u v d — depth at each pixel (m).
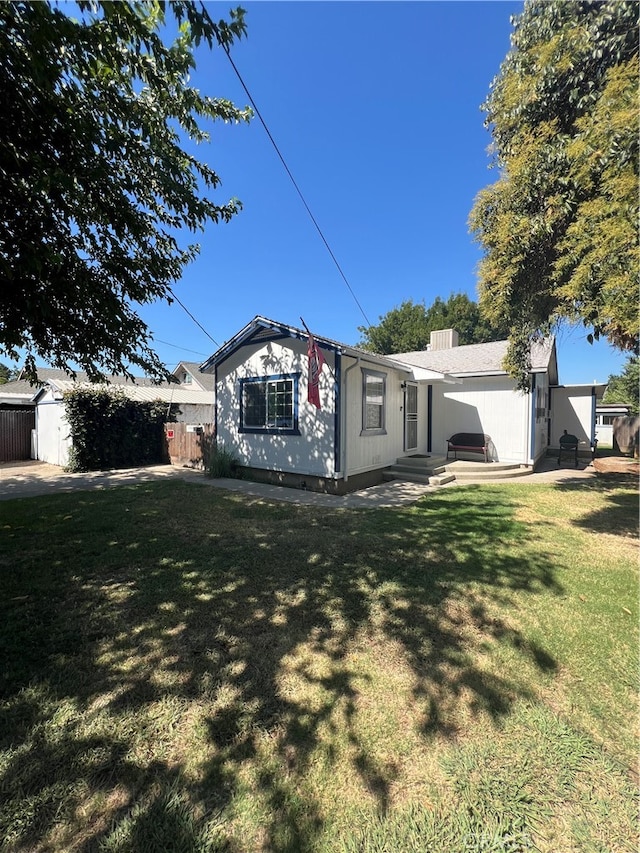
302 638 2.97
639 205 3.62
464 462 11.69
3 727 2.10
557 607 3.42
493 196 5.43
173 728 2.10
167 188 4.00
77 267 4.23
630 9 3.81
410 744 2.02
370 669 2.61
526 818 1.65
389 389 10.34
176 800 1.71
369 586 3.83
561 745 2.01
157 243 4.85
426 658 2.72
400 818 1.65
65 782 1.78
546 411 15.59
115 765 1.88
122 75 3.42
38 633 3.01
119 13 2.63
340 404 8.25
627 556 4.64
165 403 14.91
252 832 1.58
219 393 11.12
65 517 6.36
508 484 9.56
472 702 2.31
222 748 1.98
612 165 3.84
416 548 4.88
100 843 1.53
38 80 2.79
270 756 1.93
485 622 3.18
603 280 4.04
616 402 31.16
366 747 1.99
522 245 5.00
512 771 1.87
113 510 6.82
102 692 2.38
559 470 12.27
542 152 4.52
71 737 2.04
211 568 4.27
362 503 7.37
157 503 7.38
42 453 15.64
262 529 5.68
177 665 2.64
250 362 10.20
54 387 14.28
